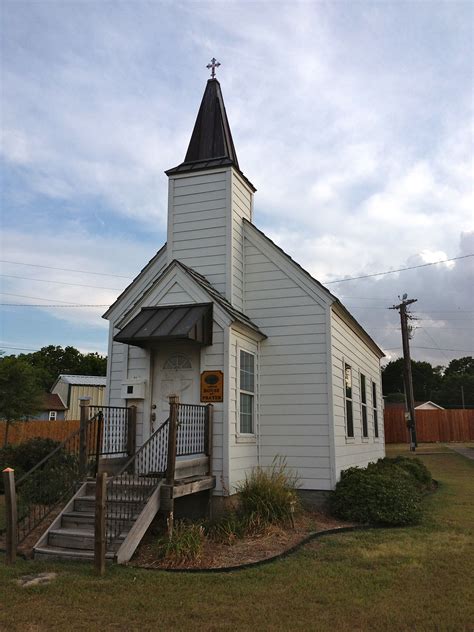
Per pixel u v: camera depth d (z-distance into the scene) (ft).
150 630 15.61
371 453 52.26
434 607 17.31
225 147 40.40
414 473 47.42
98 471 27.71
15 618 16.49
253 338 36.32
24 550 23.59
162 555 22.94
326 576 20.48
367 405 52.16
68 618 16.49
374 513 30.55
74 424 91.71
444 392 250.98
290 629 15.56
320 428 35.17
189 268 36.55
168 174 39.19
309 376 36.01
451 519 32.19
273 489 29.66
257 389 36.52
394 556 23.41
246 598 18.12
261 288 37.96
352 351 45.44
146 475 27.63
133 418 31.96
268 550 24.25
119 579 20.01
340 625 15.88
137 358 33.78
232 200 37.42
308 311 36.73
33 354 188.03
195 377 32.63
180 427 28.02
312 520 31.22
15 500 23.15
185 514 29.27
